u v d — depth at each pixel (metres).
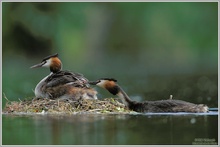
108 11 55.72
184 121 15.29
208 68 38.09
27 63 43.06
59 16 48.50
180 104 17.58
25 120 15.78
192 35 53.16
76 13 49.62
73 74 18.95
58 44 48.22
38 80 30.70
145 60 46.38
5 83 28.77
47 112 17.55
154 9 54.62
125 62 44.44
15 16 47.06
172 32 54.12
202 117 16.14
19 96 23.47
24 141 12.86
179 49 53.94
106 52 55.72
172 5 53.41
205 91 25.45
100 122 15.22
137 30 56.06
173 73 35.16
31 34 47.59
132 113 17.30
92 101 17.95
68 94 18.41
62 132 13.77
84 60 46.50
